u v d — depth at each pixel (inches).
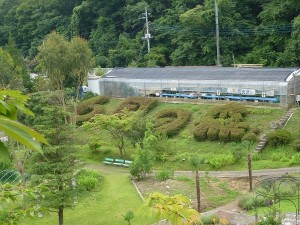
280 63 2171.5
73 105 1733.5
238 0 2501.2
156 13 2815.0
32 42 3326.8
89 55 1811.0
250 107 1576.0
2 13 3720.5
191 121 1606.8
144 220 968.9
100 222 991.6
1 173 1151.0
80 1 3302.2
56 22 3321.9
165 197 244.7
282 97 1535.4
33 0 3454.7
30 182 1007.6
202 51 2434.8
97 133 1695.4
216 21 2196.1
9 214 359.6
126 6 2891.2
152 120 1545.3
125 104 1849.2
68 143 944.9
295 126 1409.9
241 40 2396.7
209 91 1723.7
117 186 1224.8
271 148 1341.0
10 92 126.2
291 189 988.6
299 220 850.1
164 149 1417.3
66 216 1034.7
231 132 1411.2
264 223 788.0
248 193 1084.5
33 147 99.7
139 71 2062.0
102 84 2074.3
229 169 1268.5
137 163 1252.5
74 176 945.5
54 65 1743.4
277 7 2255.2
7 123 100.1
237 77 1675.7
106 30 2955.2
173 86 1824.6
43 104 1074.1
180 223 233.9
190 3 2677.2
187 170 1317.7
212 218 821.2
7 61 1492.4
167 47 2667.3
